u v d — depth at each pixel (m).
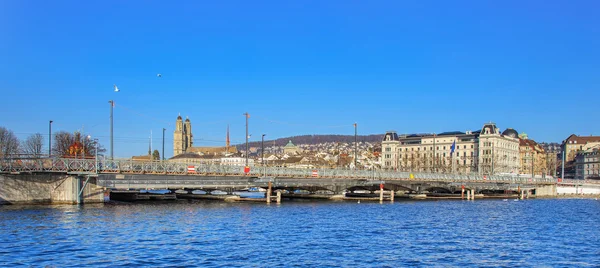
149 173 87.81
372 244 51.50
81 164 84.50
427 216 80.69
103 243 48.66
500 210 97.25
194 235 54.47
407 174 125.38
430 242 53.72
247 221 67.75
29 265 39.50
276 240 52.62
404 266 41.81
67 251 44.78
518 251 49.41
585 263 44.38
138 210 78.56
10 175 81.81
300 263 41.94
